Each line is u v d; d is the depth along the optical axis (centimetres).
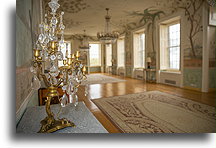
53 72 92
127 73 1096
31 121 120
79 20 865
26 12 159
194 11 556
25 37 150
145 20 840
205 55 523
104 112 342
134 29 970
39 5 345
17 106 116
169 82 704
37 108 154
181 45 621
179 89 595
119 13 741
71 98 106
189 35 583
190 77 589
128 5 633
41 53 102
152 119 298
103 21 888
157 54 764
